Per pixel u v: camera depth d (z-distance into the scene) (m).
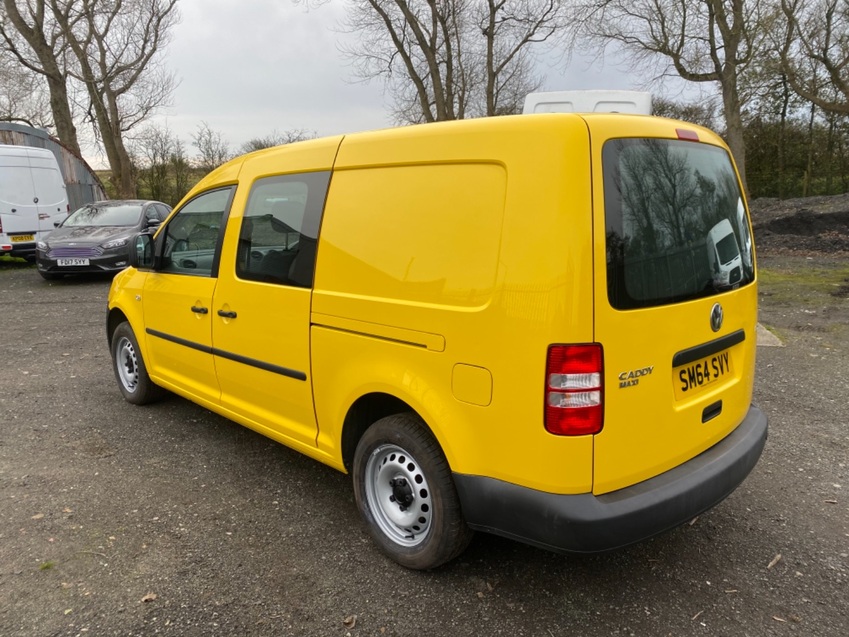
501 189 2.37
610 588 2.78
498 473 2.43
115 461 4.06
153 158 28.55
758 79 23.50
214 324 3.85
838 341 6.94
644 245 2.40
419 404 2.62
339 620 2.56
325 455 3.24
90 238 11.46
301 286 3.18
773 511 3.45
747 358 3.10
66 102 22.70
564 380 2.22
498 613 2.61
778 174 25.89
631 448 2.39
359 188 2.93
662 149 2.58
